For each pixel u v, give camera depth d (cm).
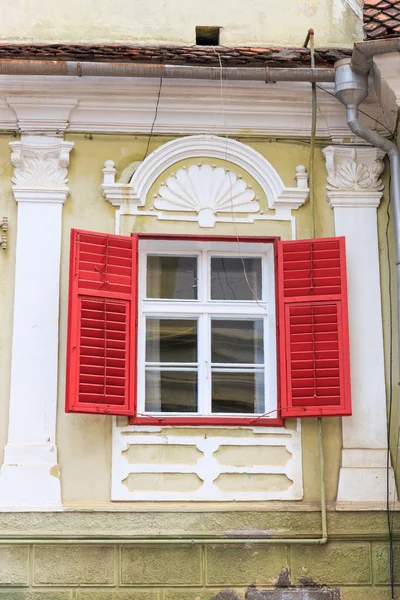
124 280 1067
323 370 1060
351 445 1064
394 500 1052
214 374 1093
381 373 1081
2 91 1098
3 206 1090
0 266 1077
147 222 1098
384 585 1035
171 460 1050
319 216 1117
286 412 1055
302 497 1052
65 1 1158
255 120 1127
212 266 1116
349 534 1041
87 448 1044
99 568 1018
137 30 1158
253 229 1109
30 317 1066
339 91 1088
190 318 1105
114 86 1102
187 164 1116
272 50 1134
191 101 1114
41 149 1104
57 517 1021
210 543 1030
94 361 1040
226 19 1166
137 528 1027
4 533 1012
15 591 1009
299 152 1130
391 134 1126
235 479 1052
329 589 1032
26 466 1030
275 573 1032
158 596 1019
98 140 1112
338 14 1171
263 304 1106
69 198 1098
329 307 1073
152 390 1084
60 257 1083
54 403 1049
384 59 1050
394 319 1095
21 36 1147
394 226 1088
